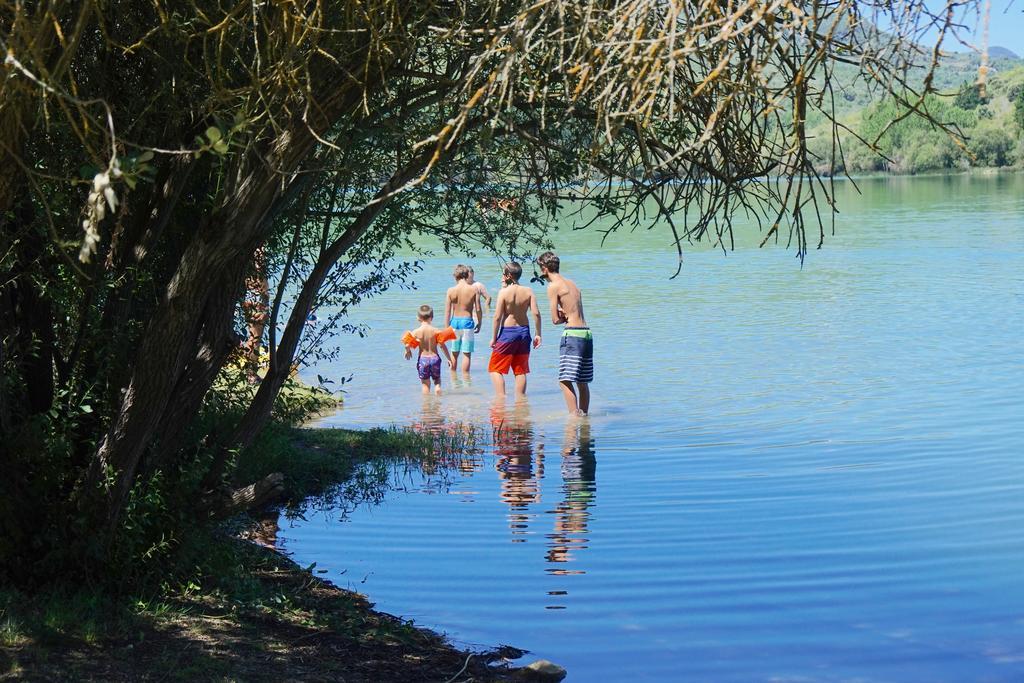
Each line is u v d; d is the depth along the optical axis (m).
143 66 6.54
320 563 8.66
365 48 5.43
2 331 6.88
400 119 6.14
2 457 6.80
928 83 3.79
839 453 12.50
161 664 5.97
